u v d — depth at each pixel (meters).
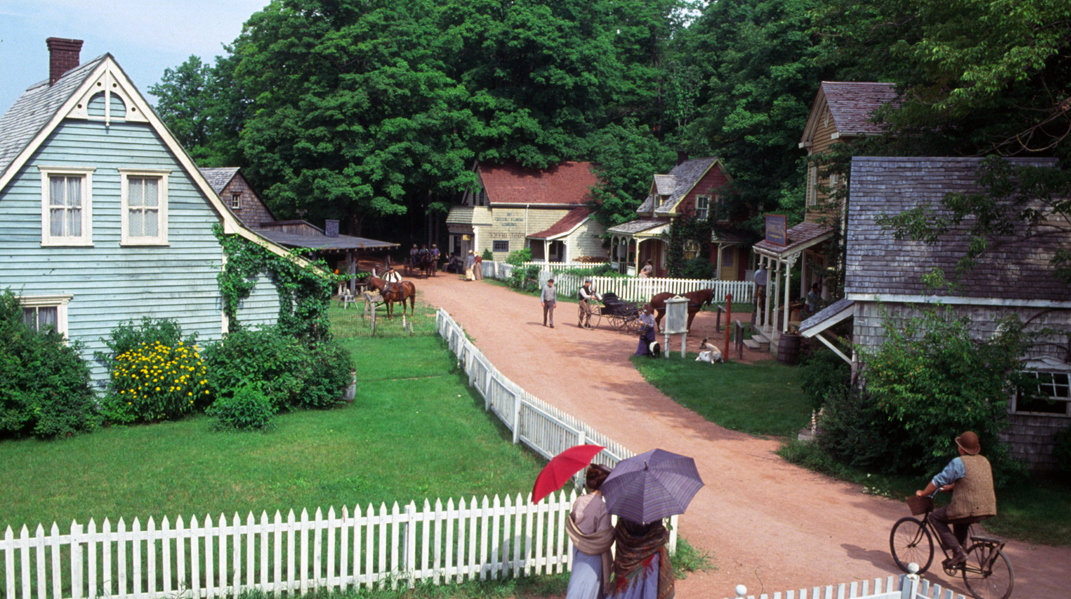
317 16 51.47
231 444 15.73
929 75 17.36
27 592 8.19
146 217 18.98
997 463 13.39
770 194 42.81
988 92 14.96
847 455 15.05
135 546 8.58
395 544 9.41
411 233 71.38
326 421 17.86
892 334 14.62
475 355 21.36
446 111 55.03
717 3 67.75
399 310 37.47
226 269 20.05
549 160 61.56
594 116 67.19
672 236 46.69
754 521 12.26
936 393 13.30
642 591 7.32
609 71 64.94
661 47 76.94
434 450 15.52
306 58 50.75
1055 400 14.45
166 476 13.50
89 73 17.80
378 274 52.75
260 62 52.94
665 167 55.75
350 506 12.07
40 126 17.36
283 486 13.06
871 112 23.73
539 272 45.75
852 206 17.16
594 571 7.46
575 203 59.03
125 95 18.28
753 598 7.34
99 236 18.34
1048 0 13.88
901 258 16.16
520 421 16.31
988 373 13.63
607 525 7.43
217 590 8.92
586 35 66.94
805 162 35.03
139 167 18.69
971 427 13.29
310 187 49.47
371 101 51.31
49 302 17.81
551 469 7.77
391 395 20.75
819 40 39.53
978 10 15.31
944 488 9.95
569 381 22.67
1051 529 12.12
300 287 21.11
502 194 57.72
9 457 14.65
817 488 14.15
